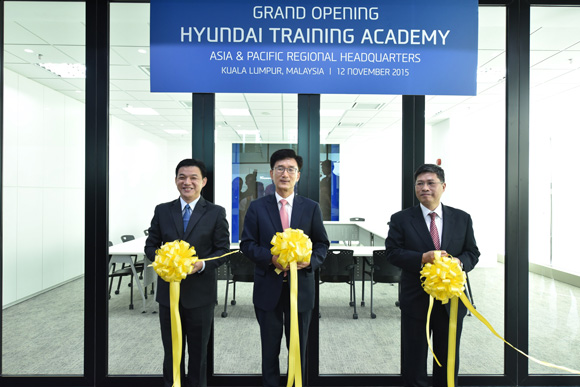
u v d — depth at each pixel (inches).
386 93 89.0
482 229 247.1
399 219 75.5
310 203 78.1
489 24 110.8
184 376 78.8
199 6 87.4
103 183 90.5
